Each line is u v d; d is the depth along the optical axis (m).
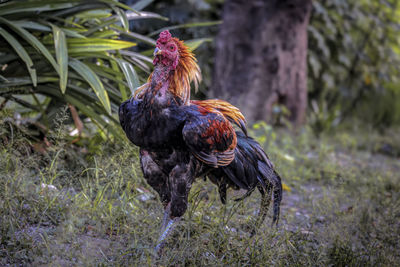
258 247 5.92
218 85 16.11
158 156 5.55
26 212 5.95
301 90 16.44
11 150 6.43
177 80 5.32
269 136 12.86
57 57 6.98
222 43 16.09
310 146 14.79
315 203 8.34
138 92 5.51
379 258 6.20
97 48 7.53
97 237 5.73
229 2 16.02
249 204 7.11
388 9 20.62
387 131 19.30
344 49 19.77
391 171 11.81
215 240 5.92
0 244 5.18
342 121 20.47
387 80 20.56
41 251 5.03
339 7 18.89
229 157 5.74
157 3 16.95
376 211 8.60
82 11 7.73
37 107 8.62
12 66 7.93
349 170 10.79
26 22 7.38
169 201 5.89
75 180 6.81
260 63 15.73
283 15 15.71
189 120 5.23
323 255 6.14
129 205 6.52
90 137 9.40
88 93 8.02
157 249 5.48
